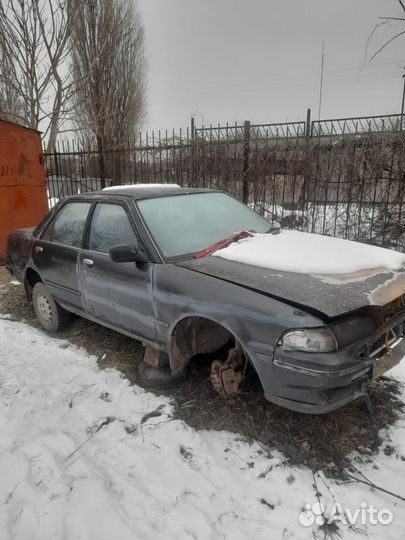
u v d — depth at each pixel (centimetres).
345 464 255
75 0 1027
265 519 221
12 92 1170
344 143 701
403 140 646
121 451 268
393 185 668
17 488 240
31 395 331
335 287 252
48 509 227
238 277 271
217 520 220
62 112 1087
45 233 443
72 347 414
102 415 304
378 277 276
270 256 296
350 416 294
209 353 348
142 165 927
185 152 848
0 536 211
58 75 1055
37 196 779
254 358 250
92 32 1386
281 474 249
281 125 1049
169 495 236
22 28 980
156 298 305
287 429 283
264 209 777
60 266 405
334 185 718
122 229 344
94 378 354
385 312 262
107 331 444
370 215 697
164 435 282
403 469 250
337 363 225
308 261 286
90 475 249
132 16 1730
